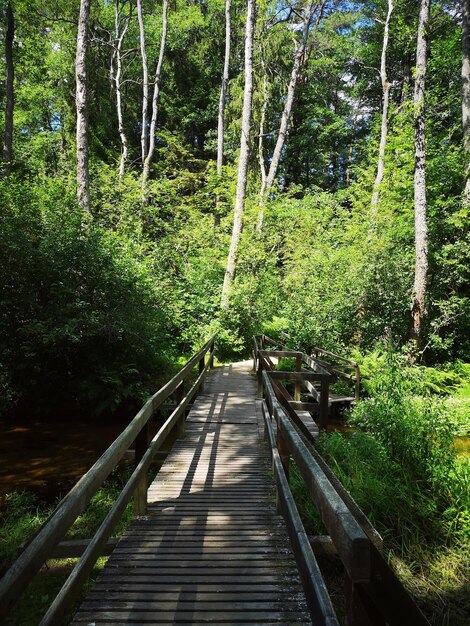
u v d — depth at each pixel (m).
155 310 11.76
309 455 2.25
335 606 3.75
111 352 10.58
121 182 17.48
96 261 10.22
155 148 28.81
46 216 10.47
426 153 14.45
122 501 3.01
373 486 5.05
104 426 9.27
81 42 12.20
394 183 16.12
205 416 7.89
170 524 3.82
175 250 16.81
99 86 23.55
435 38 18.98
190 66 29.56
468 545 4.55
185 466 5.42
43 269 9.76
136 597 2.72
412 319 12.62
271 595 2.74
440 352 14.01
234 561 3.18
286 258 18.75
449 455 5.69
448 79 20.80
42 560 1.64
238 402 9.02
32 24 21.81
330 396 10.69
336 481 2.22
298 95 30.55
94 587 2.83
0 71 25.05
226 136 28.52
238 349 15.16
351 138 34.75
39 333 9.22
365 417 6.81
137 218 16.91
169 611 2.57
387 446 5.88
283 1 22.98
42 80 27.59
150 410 4.09
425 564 4.36
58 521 1.83
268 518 3.96
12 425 9.18
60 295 9.67
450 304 13.21
